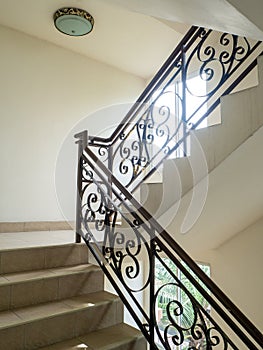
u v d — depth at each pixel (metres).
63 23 3.67
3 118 3.87
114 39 4.22
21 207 3.90
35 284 2.05
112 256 2.20
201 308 1.62
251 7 1.08
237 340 3.38
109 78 4.91
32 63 4.16
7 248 2.25
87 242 2.47
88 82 4.67
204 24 1.32
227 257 3.73
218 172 1.91
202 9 1.17
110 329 2.04
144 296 4.55
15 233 3.60
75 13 3.56
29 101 4.09
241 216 3.07
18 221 3.86
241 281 3.55
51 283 2.12
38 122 4.14
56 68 4.36
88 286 2.29
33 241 2.73
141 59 4.74
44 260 2.36
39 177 4.07
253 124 1.66
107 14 3.68
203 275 1.54
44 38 4.25
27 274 2.16
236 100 1.76
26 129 4.03
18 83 4.02
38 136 4.12
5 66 3.94
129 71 5.13
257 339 1.33
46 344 1.80
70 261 2.48
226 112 1.81
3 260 2.19
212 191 2.19
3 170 3.81
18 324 1.71
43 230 4.01
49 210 4.11
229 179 2.04
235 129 1.75
